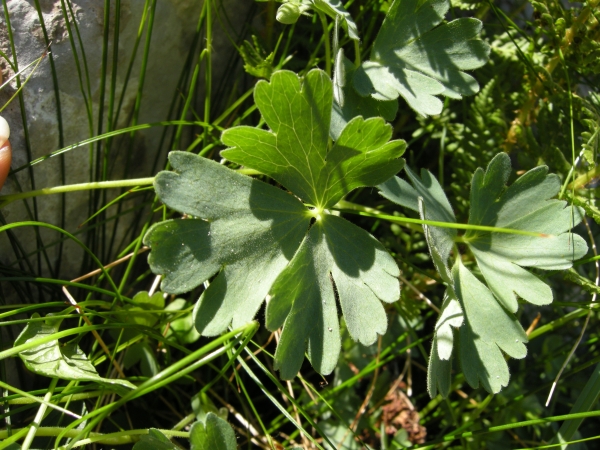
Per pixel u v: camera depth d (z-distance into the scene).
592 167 0.16
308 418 0.13
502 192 0.14
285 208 0.12
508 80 0.20
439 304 0.20
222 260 0.12
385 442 0.17
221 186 0.12
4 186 0.14
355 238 0.12
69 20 0.15
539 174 0.14
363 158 0.12
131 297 0.18
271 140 0.12
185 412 0.17
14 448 0.11
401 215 0.19
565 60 0.18
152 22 0.15
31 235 0.15
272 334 0.16
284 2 0.14
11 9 0.14
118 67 0.16
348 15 0.14
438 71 0.14
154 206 0.16
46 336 0.12
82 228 0.16
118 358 0.16
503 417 0.18
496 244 0.14
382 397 0.18
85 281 0.17
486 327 0.13
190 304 0.17
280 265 0.12
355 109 0.14
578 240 0.13
